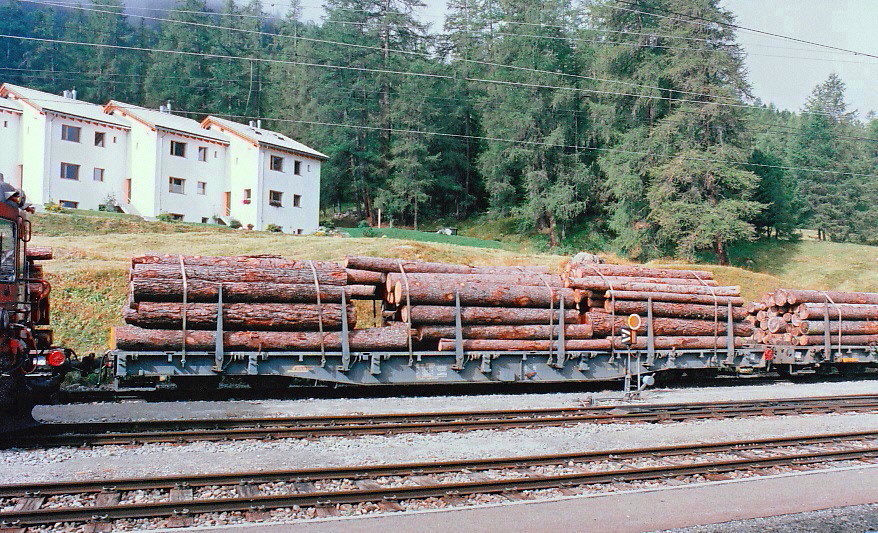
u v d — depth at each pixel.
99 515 6.78
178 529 6.54
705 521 7.29
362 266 15.76
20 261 10.39
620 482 8.61
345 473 8.37
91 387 14.51
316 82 64.38
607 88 54.50
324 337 14.26
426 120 64.50
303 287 14.42
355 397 14.79
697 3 50.44
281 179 45.25
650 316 17.19
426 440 10.52
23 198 10.39
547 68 58.47
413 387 16.12
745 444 10.68
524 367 15.91
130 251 27.55
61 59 79.44
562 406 14.12
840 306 20.42
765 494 8.35
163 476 7.80
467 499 7.77
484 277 16.38
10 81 75.12
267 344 13.86
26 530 6.50
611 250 53.47
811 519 7.45
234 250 28.89
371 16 68.25
